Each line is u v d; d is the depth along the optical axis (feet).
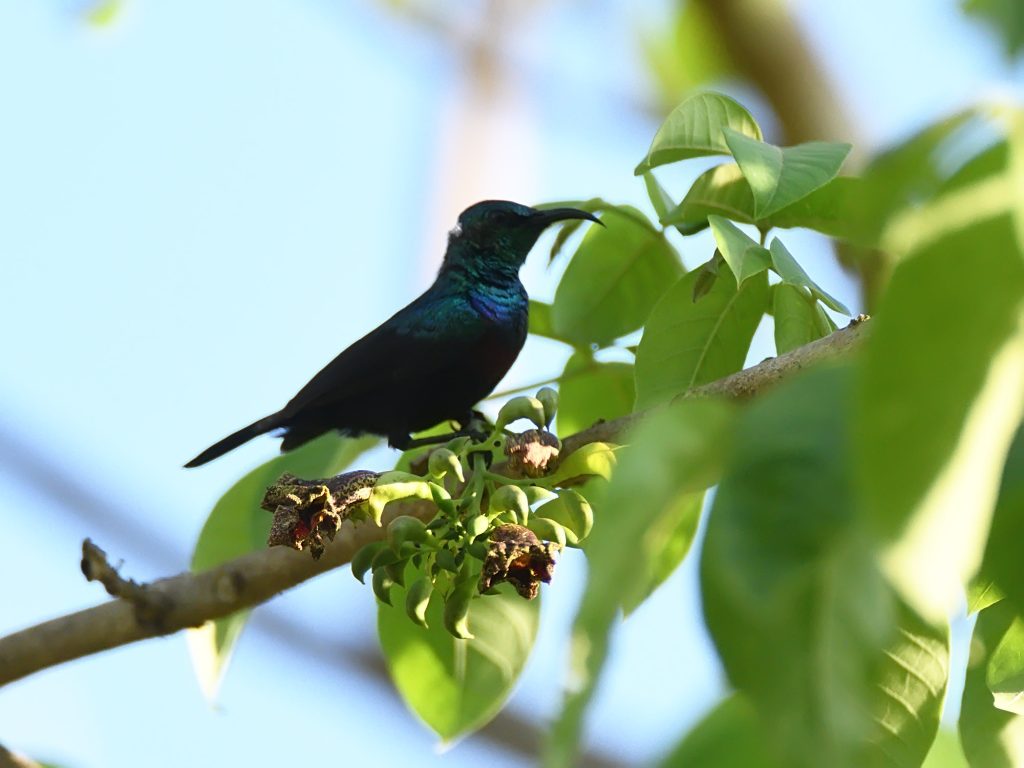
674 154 21.06
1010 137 7.84
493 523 18.69
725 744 9.29
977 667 14.35
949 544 7.52
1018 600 12.19
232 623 23.59
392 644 22.34
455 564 18.44
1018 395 7.63
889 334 7.75
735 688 8.00
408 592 18.84
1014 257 7.64
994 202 7.70
